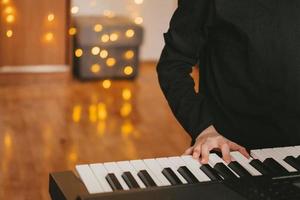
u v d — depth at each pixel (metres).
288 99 1.42
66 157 3.30
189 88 1.48
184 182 1.11
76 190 1.05
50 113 4.10
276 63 1.40
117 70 5.09
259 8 1.39
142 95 4.70
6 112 4.07
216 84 1.50
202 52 1.55
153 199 0.97
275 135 1.47
